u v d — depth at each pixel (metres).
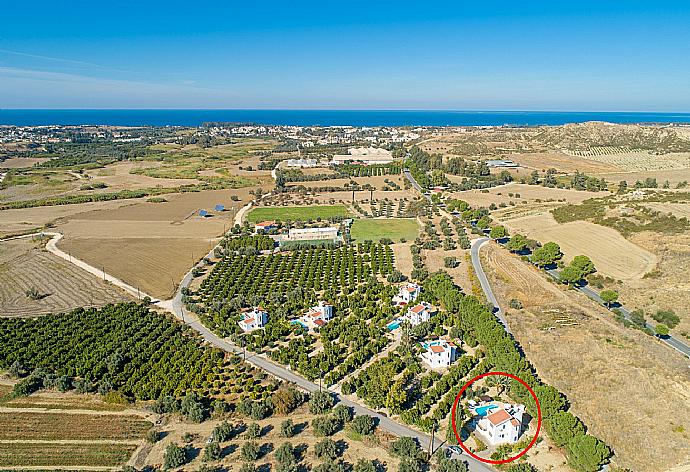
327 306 150.50
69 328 144.00
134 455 94.31
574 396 108.25
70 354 129.88
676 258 179.00
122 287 176.88
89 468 90.81
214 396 113.50
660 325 134.38
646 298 158.62
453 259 192.75
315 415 106.12
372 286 171.38
